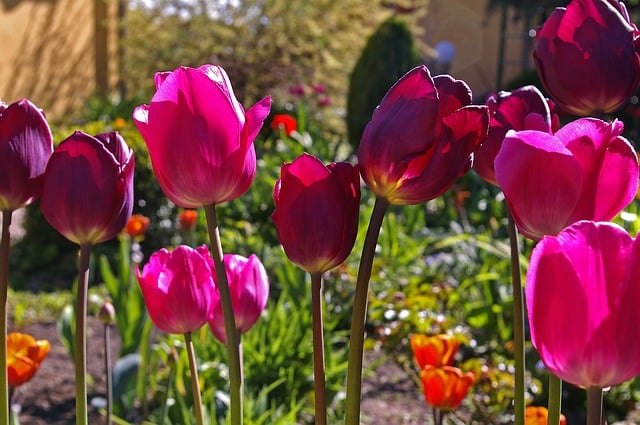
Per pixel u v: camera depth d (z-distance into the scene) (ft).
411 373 13.89
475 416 11.46
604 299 2.39
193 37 47.80
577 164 3.04
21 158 3.60
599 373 2.41
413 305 14.37
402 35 39.99
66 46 47.60
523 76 45.85
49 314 20.10
